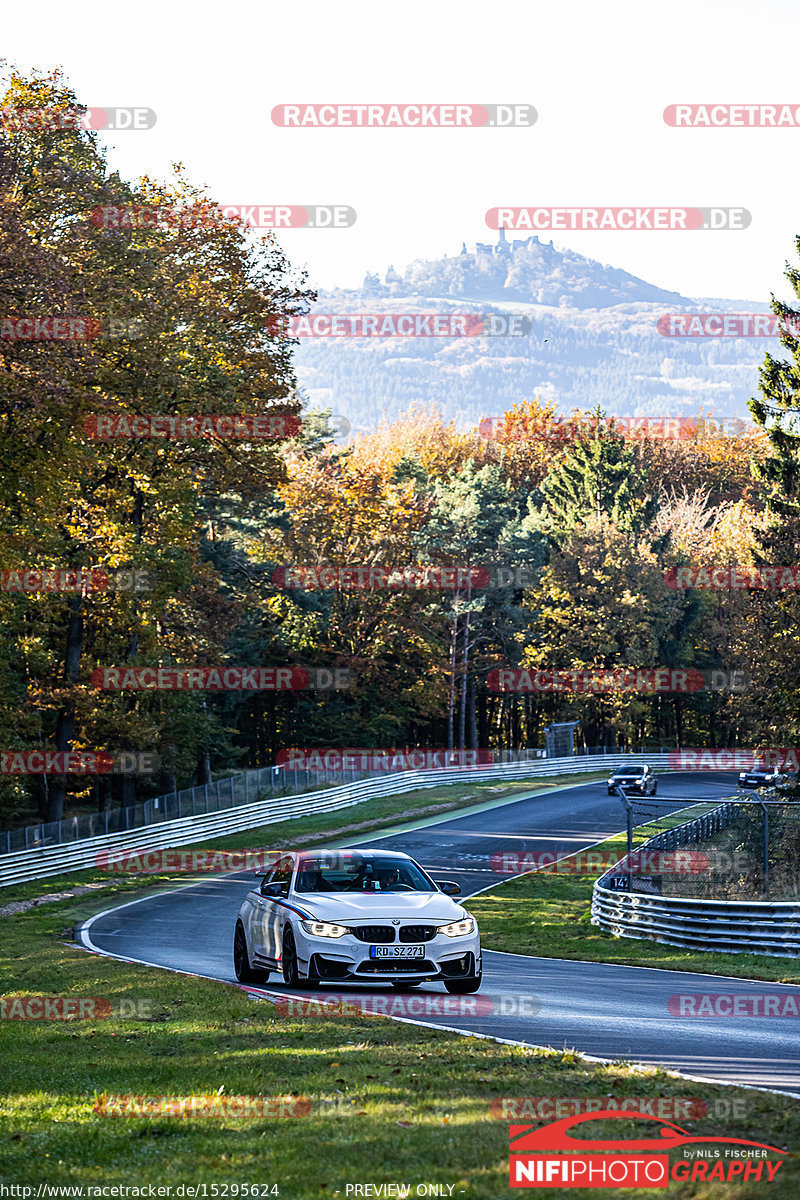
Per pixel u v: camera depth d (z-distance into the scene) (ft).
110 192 238.89
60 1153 56.24
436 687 615.57
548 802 473.67
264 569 531.91
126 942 191.21
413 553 634.02
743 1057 80.89
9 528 227.61
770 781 510.58
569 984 131.85
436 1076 71.05
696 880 229.45
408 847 361.92
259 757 652.48
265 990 116.06
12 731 333.21
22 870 303.68
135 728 349.00
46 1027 95.91
